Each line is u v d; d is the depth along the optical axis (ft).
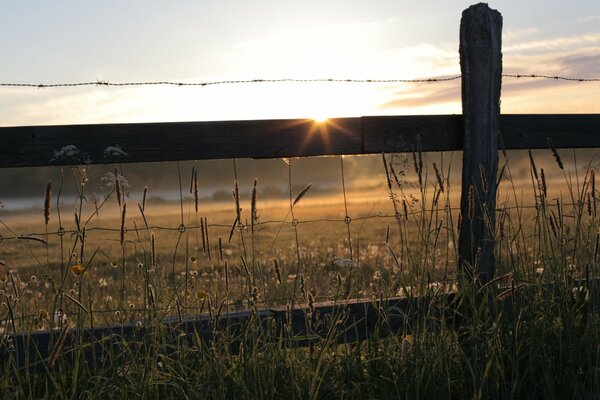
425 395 10.00
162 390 9.64
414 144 12.94
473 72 12.95
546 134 13.82
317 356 10.38
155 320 9.82
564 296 11.70
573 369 10.55
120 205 9.62
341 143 12.46
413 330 10.47
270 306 11.46
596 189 12.10
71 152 10.85
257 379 9.56
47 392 9.04
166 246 33.99
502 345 10.72
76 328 9.98
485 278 12.63
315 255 31.58
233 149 11.83
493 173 12.97
